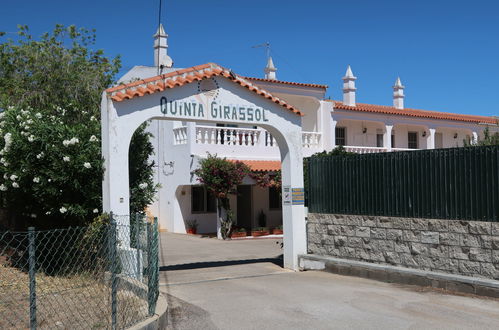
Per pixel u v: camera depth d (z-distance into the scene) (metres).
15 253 11.76
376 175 11.71
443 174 10.30
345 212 12.45
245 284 11.18
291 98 26.05
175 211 24.27
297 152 13.43
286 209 13.40
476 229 9.68
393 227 11.28
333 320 8.02
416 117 28.36
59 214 11.75
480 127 31.27
